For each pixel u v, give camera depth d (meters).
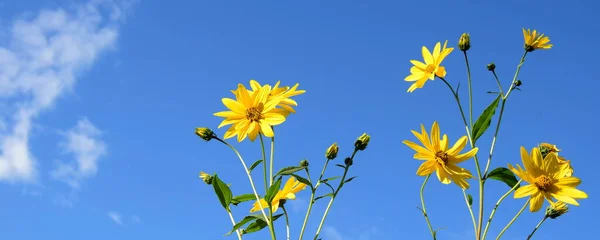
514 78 0.93
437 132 0.89
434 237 0.92
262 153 0.88
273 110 0.90
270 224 0.87
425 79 1.01
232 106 0.89
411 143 0.88
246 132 0.88
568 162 0.88
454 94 0.95
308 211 0.88
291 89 0.90
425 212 0.94
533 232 0.89
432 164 0.89
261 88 0.90
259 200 0.88
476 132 0.92
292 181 0.93
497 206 0.89
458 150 0.89
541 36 0.98
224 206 0.92
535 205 0.86
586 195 0.85
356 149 0.89
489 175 0.91
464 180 0.89
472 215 0.91
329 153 0.89
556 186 0.86
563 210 0.88
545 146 0.94
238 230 0.91
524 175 0.86
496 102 0.92
